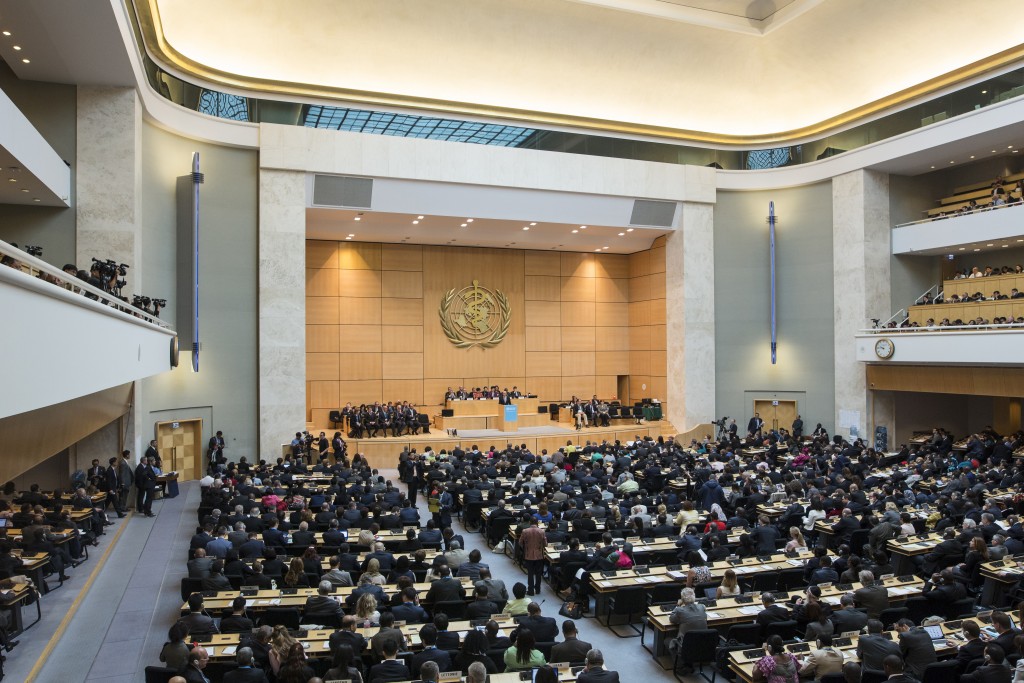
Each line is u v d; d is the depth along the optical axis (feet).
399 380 96.43
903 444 84.02
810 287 92.02
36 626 33.81
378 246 96.12
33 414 24.06
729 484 55.36
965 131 74.18
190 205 68.33
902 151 80.64
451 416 89.35
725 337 95.81
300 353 76.38
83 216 56.18
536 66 82.84
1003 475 57.41
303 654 22.54
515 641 25.94
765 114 94.32
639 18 78.69
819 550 35.45
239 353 74.69
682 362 93.61
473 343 100.37
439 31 76.89
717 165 95.04
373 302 95.50
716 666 29.89
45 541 38.47
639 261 105.81
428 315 98.27
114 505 54.24
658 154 91.97
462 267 100.42
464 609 30.07
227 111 73.72
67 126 56.29
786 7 79.10
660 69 86.48
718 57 86.63
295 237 76.28
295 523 43.57
